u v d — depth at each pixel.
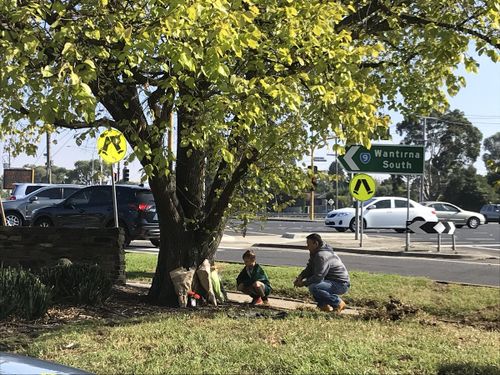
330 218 28.47
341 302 8.47
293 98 5.71
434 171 78.75
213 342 5.73
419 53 9.44
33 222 17.83
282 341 5.91
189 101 6.11
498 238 27.47
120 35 5.22
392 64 9.75
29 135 9.48
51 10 5.63
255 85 6.33
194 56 5.43
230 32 5.18
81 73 4.98
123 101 6.80
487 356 5.66
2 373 2.40
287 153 8.39
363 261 16.81
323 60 6.03
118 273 10.05
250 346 5.55
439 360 5.32
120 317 7.34
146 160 7.35
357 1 7.89
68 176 74.94
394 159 19.05
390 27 8.18
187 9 4.92
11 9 5.28
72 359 5.03
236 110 5.98
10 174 32.16
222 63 5.79
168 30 5.15
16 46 5.13
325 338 6.04
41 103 4.85
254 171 8.02
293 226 39.88
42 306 6.93
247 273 9.06
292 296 10.27
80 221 17.31
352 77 6.66
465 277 13.62
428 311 9.05
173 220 8.36
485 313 8.95
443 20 7.91
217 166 9.20
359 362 5.14
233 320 7.00
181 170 8.61
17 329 6.37
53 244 10.50
